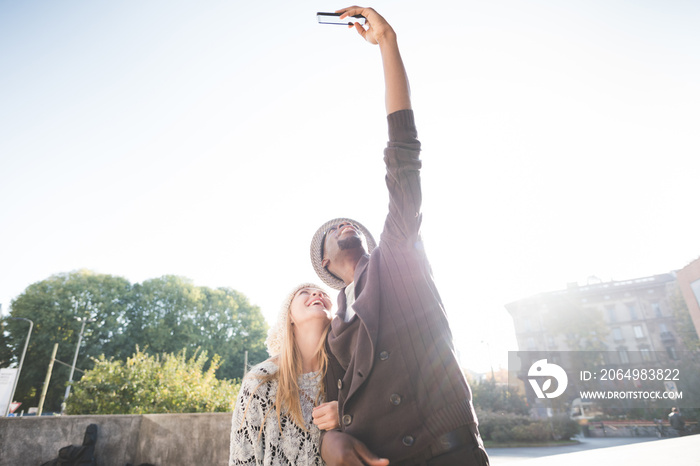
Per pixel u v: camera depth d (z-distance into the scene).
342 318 1.40
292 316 1.66
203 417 4.02
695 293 17.88
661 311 45.09
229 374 37.31
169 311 36.97
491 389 22.42
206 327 38.38
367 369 1.11
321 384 1.55
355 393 1.12
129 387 7.62
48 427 4.22
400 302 1.18
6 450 4.00
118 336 33.50
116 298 35.84
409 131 1.29
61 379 30.73
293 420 1.47
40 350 31.36
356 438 1.05
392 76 1.34
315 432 1.48
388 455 1.01
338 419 1.23
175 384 7.56
